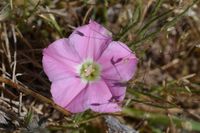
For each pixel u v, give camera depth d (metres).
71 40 0.18
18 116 0.19
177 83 0.22
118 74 0.18
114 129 0.20
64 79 0.18
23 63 0.21
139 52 0.21
